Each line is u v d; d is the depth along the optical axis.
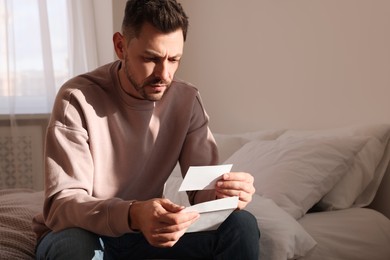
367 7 2.22
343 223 1.84
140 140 1.52
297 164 1.95
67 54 3.33
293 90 2.60
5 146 3.21
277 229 1.56
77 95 1.43
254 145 2.25
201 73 3.22
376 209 2.21
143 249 1.48
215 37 3.10
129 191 1.53
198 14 3.21
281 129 2.56
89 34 3.32
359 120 2.27
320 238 1.74
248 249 1.36
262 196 1.90
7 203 1.91
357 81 2.27
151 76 1.38
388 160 2.12
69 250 1.22
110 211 1.25
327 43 2.41
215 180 1.31
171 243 1.18
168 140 1.62
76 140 1.39
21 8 3.20
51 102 3.24
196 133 1.65
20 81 3.22
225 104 3.06
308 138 2.10
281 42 2.66
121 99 1.50
